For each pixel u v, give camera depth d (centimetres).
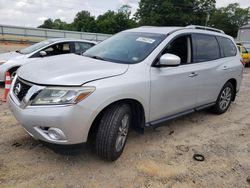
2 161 304
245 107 617
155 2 6031
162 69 352
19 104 286
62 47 730
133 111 341
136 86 311
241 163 340
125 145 360
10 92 319
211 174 309
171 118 387
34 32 3469
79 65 312
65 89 264
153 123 357
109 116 295
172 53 377
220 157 352
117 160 322
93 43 797
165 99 361
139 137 395
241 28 3294
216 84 473
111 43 408
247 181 300
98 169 301
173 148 367
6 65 638
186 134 420
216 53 482
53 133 268
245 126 479
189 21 5934
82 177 285
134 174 297
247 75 1269
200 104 448
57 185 269
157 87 341
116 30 6781
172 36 381
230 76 511
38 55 682
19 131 386
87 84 271
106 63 329
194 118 504
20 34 3375
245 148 385
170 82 362
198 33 439
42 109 263
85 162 313
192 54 415
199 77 418
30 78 287
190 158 343
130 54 357
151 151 353
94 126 301
